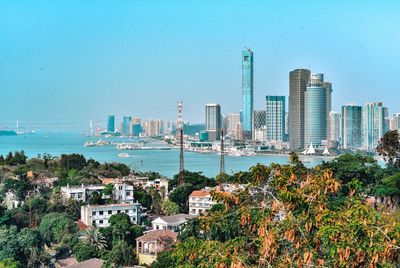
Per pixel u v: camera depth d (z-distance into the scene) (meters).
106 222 134.25
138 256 108.06
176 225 129.50
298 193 34.75
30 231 107.19
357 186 36.72
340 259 30.34
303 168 41.50
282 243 33.97
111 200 150.12
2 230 107.62
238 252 34.72
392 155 135.75
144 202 163.38
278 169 39.84
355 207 32.44
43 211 136.12
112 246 111.69
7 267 92.69
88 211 132.50
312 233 33.22
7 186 161.12
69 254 111.62
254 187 40.66
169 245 104.69
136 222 137.88
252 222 37.28
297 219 33.75
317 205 34.06
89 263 98.38
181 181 188.75
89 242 108.88
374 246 30.23
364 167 112.75
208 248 35.31
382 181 105.19
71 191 152.50
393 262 32.78
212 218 42.47
